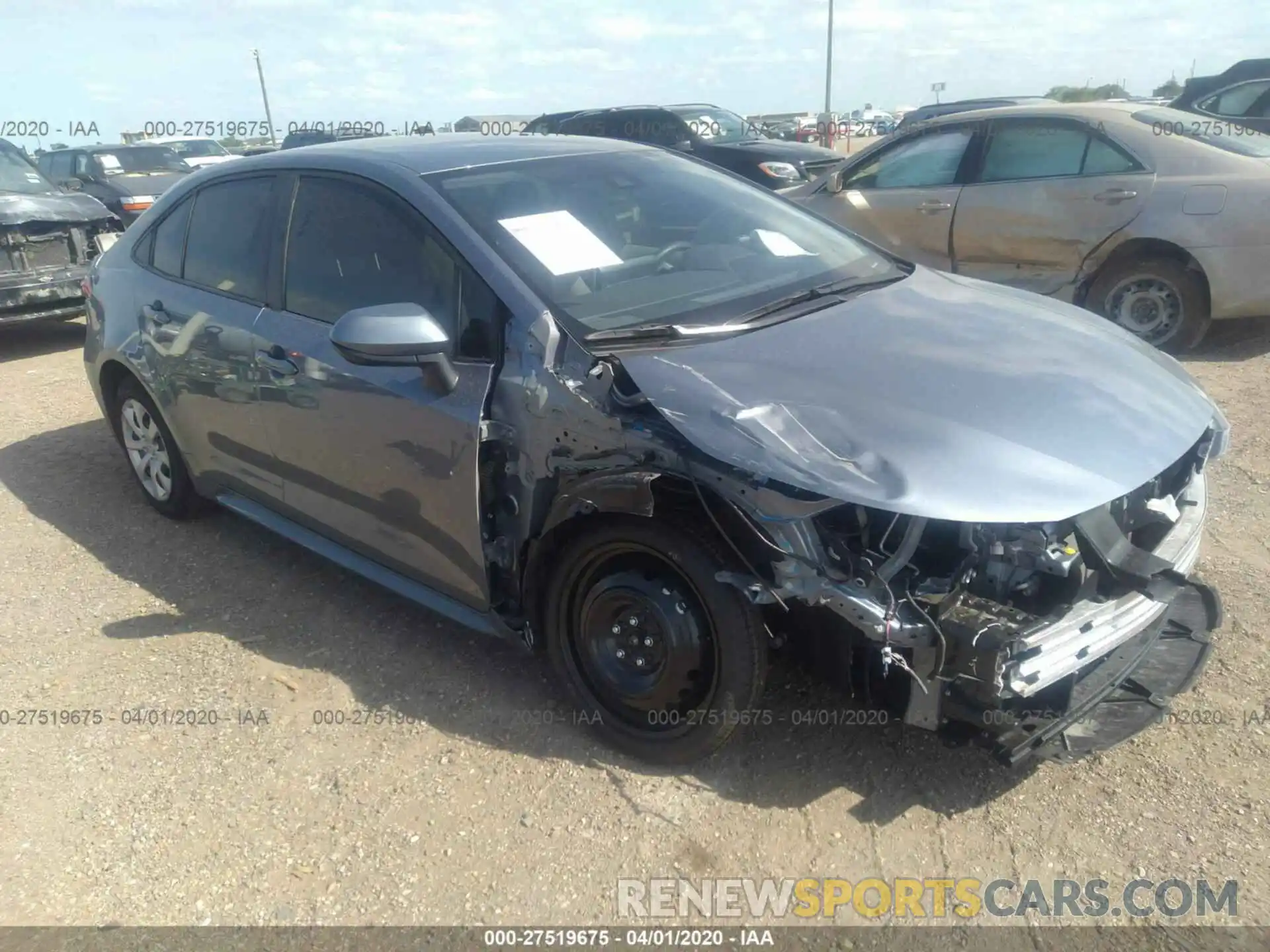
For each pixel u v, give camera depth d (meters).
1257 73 12.30
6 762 3.12
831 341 2.97
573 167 3.69
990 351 2.96
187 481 4.62
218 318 3.92
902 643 2.42
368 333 2.87
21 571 4.37
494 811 2.81
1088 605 2.52
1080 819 2.67
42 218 8.13
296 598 4.02
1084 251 6.54
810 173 12.09
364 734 3.17
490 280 3.03
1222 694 3.10
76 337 9.16
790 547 2.49
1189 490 3.06
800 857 2.61
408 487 3.22
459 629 3.73
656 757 2.93
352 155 3.66
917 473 2.40
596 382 2.80
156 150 16.41
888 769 2.88
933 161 7.19
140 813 2.89
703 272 3.38
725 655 2.69
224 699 3.38
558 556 3.00
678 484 2.64
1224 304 6.23
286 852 2.72
